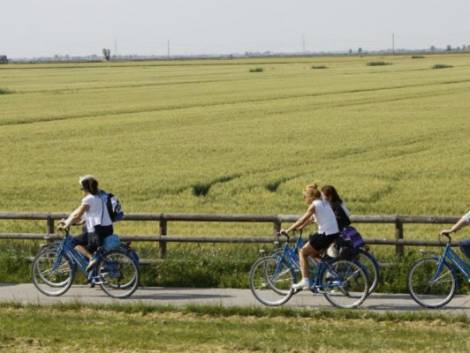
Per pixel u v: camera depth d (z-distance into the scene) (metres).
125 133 91.69
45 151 78.00
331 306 26.39
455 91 147.12
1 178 61.72
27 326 22.92
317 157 71.56
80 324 23.30
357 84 171.38
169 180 59.38
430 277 27.36
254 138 85.69
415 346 20.52
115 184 58.00
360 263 26.38
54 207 50.09
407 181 57.72
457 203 48.59
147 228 42.53
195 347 20.48
